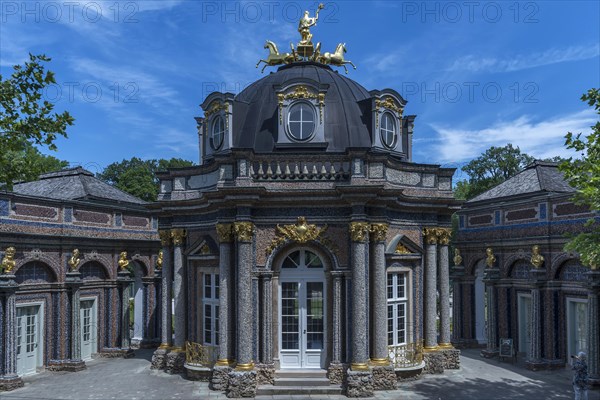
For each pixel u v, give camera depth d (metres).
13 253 21.88
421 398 19.03
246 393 19.16
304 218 20.30
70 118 14.55
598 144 16.33
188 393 19.80
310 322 20.80
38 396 19.86
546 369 23.84
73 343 24.73
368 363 20.12
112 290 28.61
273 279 20.70
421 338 22.61
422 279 23.12
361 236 19.78
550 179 28.16
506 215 27.31
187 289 23.25
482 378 22.20
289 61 26.78
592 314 20.86
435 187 23.56
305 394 19.33
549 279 24.38
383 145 23.03
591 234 16.58
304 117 22.22
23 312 23.78
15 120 13.91
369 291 20.47
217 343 21.91
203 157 25.69
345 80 25.33
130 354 28.30
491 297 27.38
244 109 23.59
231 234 20.69
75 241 25.97
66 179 31.45
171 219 24.41
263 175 20.64
